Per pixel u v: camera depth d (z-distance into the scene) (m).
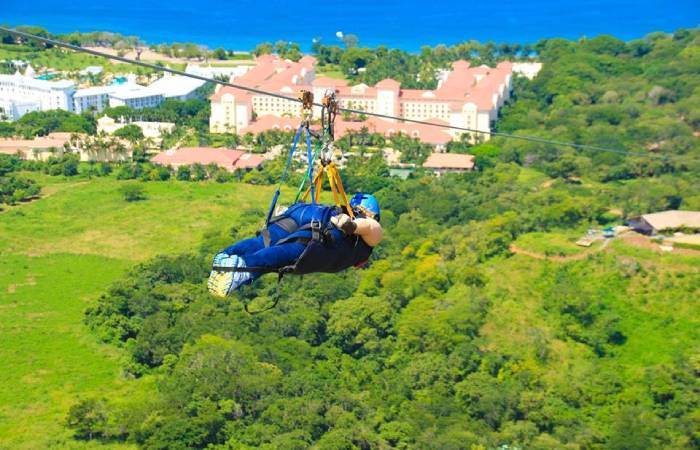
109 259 80.31
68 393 55.00
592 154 113.88
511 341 60.97
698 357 57.44
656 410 53.34
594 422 51.94
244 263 11.91
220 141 129.88
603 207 86.06
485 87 145.25
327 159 13.93
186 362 55.59
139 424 49.53
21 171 111.19
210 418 48.81
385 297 65.44
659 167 108.38
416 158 119.00
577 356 60.28
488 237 76.50
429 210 91.56
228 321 61.78
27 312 67.00
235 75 173.38
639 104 141.62
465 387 53.69
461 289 68.69
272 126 130.88
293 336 61.59
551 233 80.81
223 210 96.38
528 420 51.94
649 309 65.00
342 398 52.06
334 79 162.50
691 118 131.62
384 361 58.66
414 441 48.72
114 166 115.19
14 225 89.69
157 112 140.75
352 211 13.28
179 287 68.69
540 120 138.62
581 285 68.75
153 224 91.12
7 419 51.81
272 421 49.84
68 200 99.12
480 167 115.75
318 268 12.54
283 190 104.75
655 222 80.75
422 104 141.75
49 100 146.88
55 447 48.84
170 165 111.81
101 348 60.97
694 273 68.44
